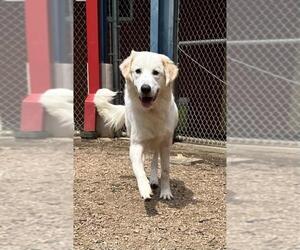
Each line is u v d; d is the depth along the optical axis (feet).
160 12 22.33
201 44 22.47
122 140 24.58
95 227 11.88
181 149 21.76
